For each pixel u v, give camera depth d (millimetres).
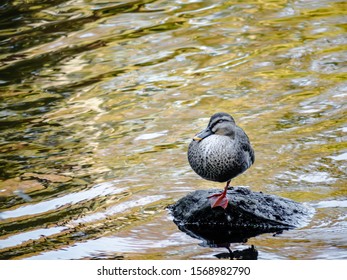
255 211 9078
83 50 16438
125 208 9898
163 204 9906
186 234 9125
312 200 9766
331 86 13766
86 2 19688
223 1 19047
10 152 12039
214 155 8672
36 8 19344
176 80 14539
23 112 13672
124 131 12531
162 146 11828
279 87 13867
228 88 13977
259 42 16125
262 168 10789
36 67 15719
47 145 12227
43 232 9453
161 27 17469
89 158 11594
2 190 10719
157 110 13289
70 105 13820
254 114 12781
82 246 9016
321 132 11953
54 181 10898
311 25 16875
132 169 11070
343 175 10484
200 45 16219
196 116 12875
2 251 9016
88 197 10320
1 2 19672
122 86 14484
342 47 15492
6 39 17344
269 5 18469
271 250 8633
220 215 9055
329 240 8750
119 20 18141
